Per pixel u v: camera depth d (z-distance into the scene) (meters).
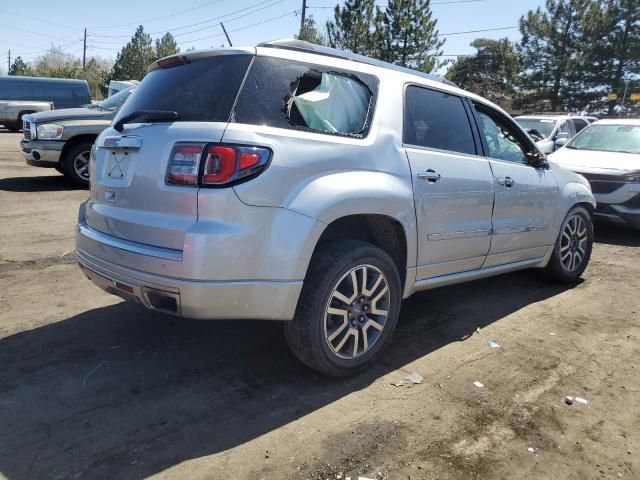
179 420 2.81
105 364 3.36
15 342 3.60
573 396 3.22
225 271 2.68
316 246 3.14
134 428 2.73
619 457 2.67
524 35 41.75
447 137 3.89
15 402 2.91
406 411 2.99
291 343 3.10
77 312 4.13
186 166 2.73
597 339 4.06
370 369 3.46
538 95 41.81
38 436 2.64
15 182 9.87
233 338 3.79
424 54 31.98
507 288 5.24
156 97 3.19
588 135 9.21
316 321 3.01
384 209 3.23
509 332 4.14
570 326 4.30
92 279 3.28
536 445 2.74
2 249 5.65
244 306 2.78
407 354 3.71
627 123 9.02
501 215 4.26
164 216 2.80
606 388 3.33
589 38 39.06
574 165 7.91
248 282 2.75
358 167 3.15
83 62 73.69
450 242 3.80
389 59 31.59
